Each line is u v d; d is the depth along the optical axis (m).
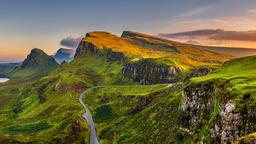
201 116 173.50
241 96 136.12
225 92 148.62
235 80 157.62
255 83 144.88
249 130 123.56
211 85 177.50
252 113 125.06
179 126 196.75
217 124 146.38
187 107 192.25
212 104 167.50
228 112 136.62
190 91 192.12
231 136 131.50
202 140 155.38
